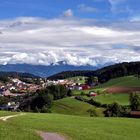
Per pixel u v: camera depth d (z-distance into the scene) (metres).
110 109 174.88
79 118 87.62
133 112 170.25
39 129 60.81
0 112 92.50
